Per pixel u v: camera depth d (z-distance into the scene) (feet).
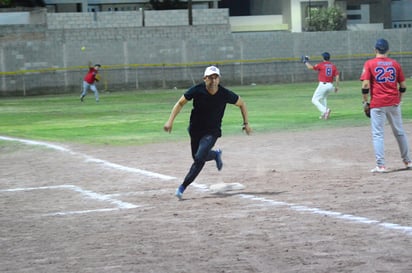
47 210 53.78
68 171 74.95
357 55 285.84
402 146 65.26
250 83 275.18
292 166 71.77
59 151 91.86
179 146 93.86
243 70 274.16
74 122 136.87
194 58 269.64
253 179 64.18
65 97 233.96
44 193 62.18
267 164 73.97
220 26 288.92
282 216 46.14
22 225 48.21
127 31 275.18
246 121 56.90
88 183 66.39
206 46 270.67
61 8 338.75
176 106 54.80
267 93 213.05
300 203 50.60
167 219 47.34
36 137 110.32
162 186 62.49
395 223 42.11
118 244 40.40
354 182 59.31
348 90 214.07
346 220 43.73
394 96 63.98
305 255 35.68
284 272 32.78
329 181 60.64
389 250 35.76
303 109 149.38
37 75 253.03
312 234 40.40
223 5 396.98
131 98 213.66
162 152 87.61
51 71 254.47
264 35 276.82
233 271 33.35
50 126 129.70
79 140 104.47
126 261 36.27
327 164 72.13
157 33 279.28
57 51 255.29
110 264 35.81
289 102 171.83
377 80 63.93
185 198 55.83
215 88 54.49
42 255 38.73
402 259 33.99
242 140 97.66
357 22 379.96
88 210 52.65
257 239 39.81
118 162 79.77
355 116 127.95
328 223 43.19
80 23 297.33
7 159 87.61
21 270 35.55
